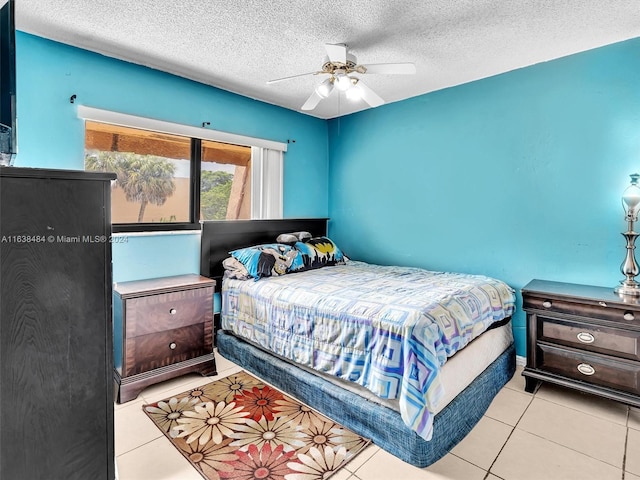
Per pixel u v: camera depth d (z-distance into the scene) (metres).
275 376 2.55
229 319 3.07
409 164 3.71
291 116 4.05
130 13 2.15
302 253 3.41
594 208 2.65
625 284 2.35
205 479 1.67
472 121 3.24
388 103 3.85
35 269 1.10
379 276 3.05
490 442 1.95
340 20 2.21
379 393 1.86
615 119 2.54
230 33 2.38
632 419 2.17
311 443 1.92
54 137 2.50
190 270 3.25
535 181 2.91
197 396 2.43
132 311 2.39
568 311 2.34
